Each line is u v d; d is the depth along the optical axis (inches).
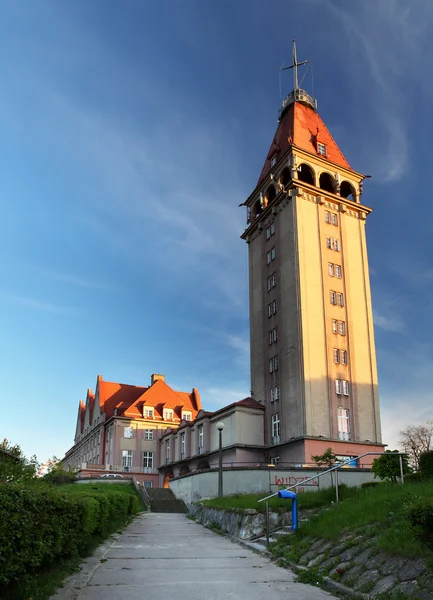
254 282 2174.0
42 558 378.3
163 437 2815.0
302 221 1961.1
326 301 1895.9
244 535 701.9
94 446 3358.8
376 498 574.2
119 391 3422.7
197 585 423.8
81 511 496.4
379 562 397.1
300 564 484.4
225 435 1923.0
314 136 2208.4
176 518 1185.4
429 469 710.5
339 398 1790.1
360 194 2178.9
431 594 321.1
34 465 651.5
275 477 1205.1
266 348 1988.2
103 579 445.1
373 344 1962.4
